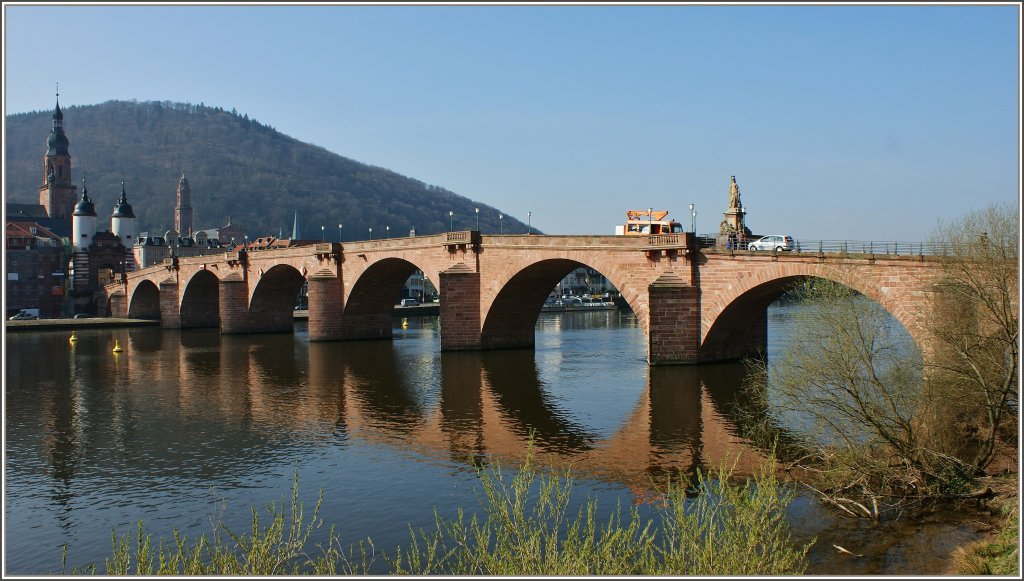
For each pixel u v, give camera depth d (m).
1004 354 37.31
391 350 97.94
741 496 24.92
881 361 40.28
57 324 144.38
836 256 58.09
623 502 35.62
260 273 127.69
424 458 44.50
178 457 45.97
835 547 28.92
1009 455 36.88
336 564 29.89
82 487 40.59
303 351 99.50
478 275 89.81
